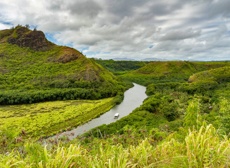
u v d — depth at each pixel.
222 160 4.24
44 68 128.88
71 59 137.38
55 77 118.38
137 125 43.72
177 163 4.35
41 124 54.25
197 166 4.17
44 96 90.38
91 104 82.06
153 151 4.71
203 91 86.56
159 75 180.25
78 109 72.81
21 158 4.36
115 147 5.16
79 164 4.17
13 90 100.12
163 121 47.81
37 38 158.12
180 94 83.75
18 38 158.62
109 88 105.50
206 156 4.26
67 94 94.62
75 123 55.91
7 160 4.07
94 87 108.19
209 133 4.97
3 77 115.69
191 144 4.68
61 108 76.00
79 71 121.81
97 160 4.36
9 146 5.13
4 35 166.12
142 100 89.44
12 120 59.06
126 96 100.31
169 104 61.09
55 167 3.91
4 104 83.94
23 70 126.31
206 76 110.00
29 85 109.12
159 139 7.26
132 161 4.40
